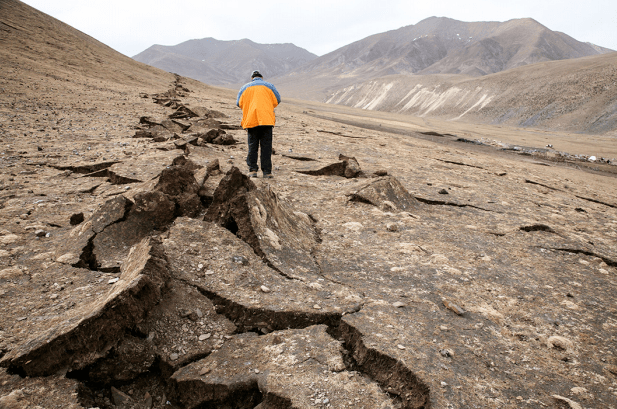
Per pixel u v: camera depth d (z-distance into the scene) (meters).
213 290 2.98
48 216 4.56
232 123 14.78
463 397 2.23
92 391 2.28
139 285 2.47
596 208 8.48
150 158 7.44
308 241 4.34
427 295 3.42
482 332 2.93
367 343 2.59
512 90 156.75
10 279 3.09
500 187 9.02
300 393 2.17
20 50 29.77
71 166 6.91
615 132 89.81
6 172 6.41
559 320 3.23
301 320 2.84
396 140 17.91
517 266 4.30
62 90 20.42
